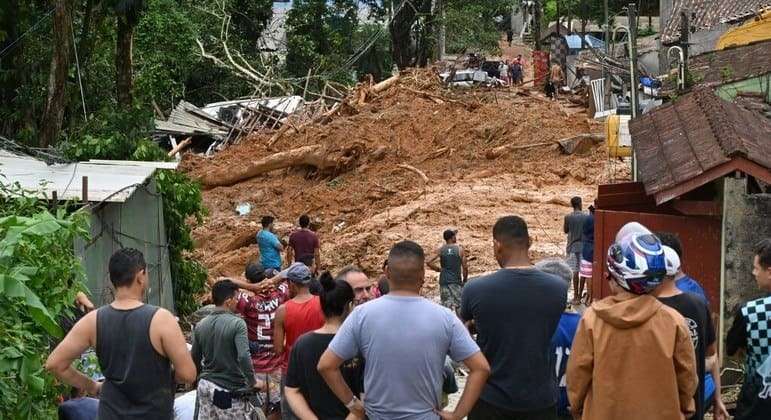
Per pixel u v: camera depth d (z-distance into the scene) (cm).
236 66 4925
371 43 5475
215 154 3909
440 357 661
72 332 696
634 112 2170
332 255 2475
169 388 705
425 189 3147
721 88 2123
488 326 718
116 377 691
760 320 742
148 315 694
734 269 1177
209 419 939
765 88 2095
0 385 806
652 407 631
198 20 5112
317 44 5828
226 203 3450
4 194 1240
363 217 3075
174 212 1892
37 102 2388
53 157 1719
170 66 4756
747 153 1159
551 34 6556
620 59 4694
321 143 3647
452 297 1753
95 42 2653
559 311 724
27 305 822
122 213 1634
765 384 736
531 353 715
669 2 4659
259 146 3812
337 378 671
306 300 977
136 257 705
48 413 859
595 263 1343
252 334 1156
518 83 5750
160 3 4775
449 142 3622
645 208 1435
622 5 6856
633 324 633
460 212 2789
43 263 886
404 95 4031
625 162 3203
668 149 1386
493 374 720
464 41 5944
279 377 1149
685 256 1277
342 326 671
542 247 2378
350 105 4038
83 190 1457
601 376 639
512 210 2794
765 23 3084
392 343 653
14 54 2416
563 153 3416
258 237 2005
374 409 659
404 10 5722
